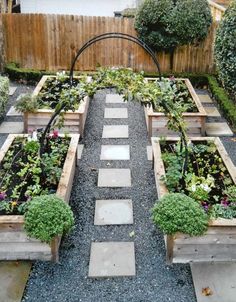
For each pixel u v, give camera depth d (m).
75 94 4.56
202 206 4.09
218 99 7.88
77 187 5.20
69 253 4.11
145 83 4.60
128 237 4.35
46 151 5.21
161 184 4.49
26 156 5.15
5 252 3.92
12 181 4.67
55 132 5.38
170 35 8.73
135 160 5.89
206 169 4.93
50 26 9.20
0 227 3.77
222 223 3.75
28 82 9.05
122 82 4.55
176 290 3.69
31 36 9.30
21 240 3.85
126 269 3.91
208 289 3.68
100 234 4.39
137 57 9.36
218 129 6.89
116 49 9.33
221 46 7.37
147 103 4.55
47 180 4.59
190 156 5.13
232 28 7.00
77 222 4.56
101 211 4.75
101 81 4.60
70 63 9.50
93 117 7.34
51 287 3.71
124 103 7.98
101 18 9.10
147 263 3.99
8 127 6.88
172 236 3.79
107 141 6.46
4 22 9.19
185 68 9.40
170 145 5.41
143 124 7.09
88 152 6.10
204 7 8.63
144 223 4.56
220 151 5.27
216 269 3.89
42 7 13.99
